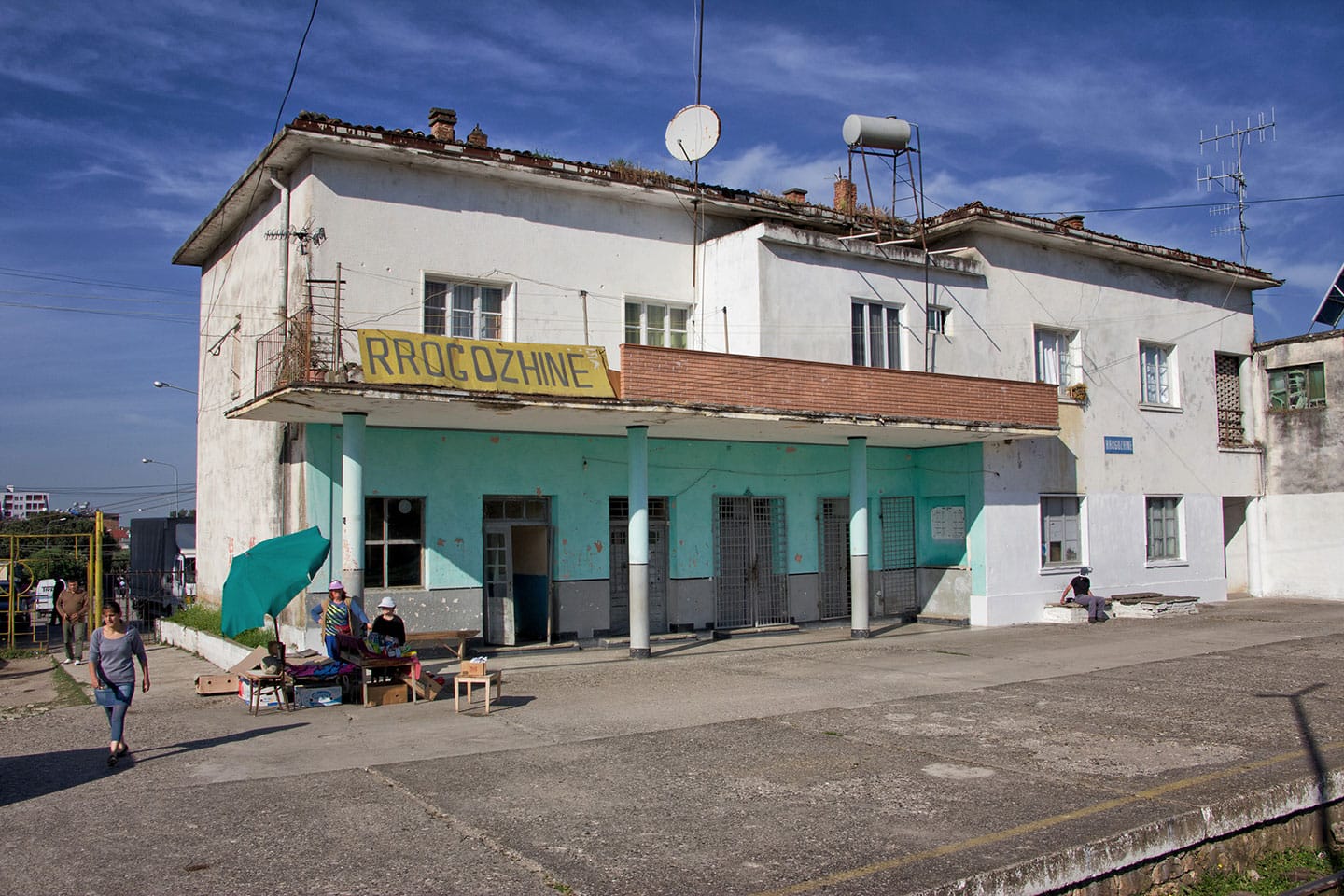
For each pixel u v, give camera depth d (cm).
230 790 771
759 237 1702
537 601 1720
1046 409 1956
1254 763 831
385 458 1534
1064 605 2070
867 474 2055
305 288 1456
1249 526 2592
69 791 783
